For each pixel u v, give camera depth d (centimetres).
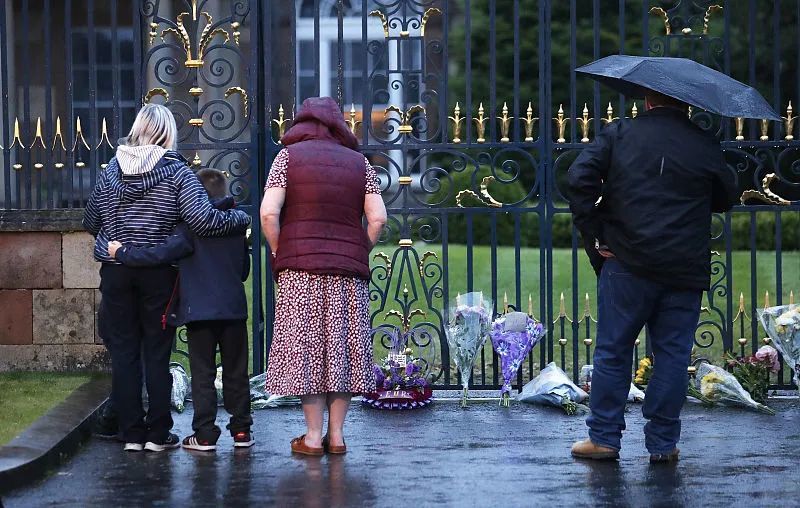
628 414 1162
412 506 810
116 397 990
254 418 1152
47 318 1260
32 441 934
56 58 2728
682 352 936
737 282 2036
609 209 935
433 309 1260
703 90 925
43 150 1267
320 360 958
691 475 901
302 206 963
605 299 946
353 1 3306
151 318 984
